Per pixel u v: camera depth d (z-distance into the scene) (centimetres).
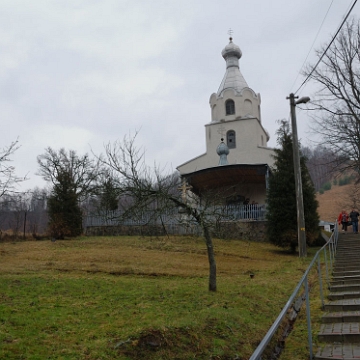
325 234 2962
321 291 988
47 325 796
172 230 2498
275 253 2144
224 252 2023
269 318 911
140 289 1162
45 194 4362
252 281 1316
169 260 1739
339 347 709
